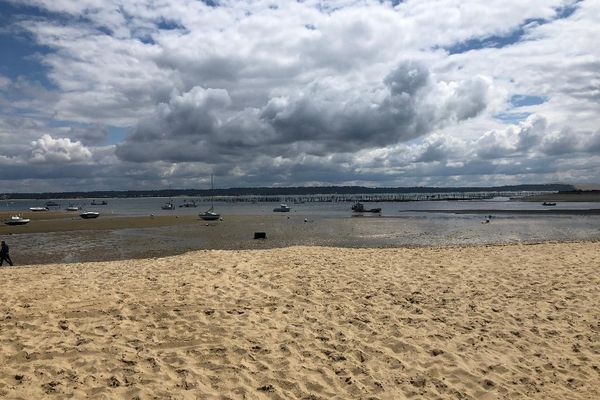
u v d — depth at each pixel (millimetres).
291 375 6938
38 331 8305
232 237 37125
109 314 9367
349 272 13492
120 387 6363
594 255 17062
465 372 7207
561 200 129375
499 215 65375
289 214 75938
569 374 7289
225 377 6781
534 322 9477
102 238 36406
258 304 10250
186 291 11008
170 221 55688
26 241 34469
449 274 13492
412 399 6402
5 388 6164
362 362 7523
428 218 60219
